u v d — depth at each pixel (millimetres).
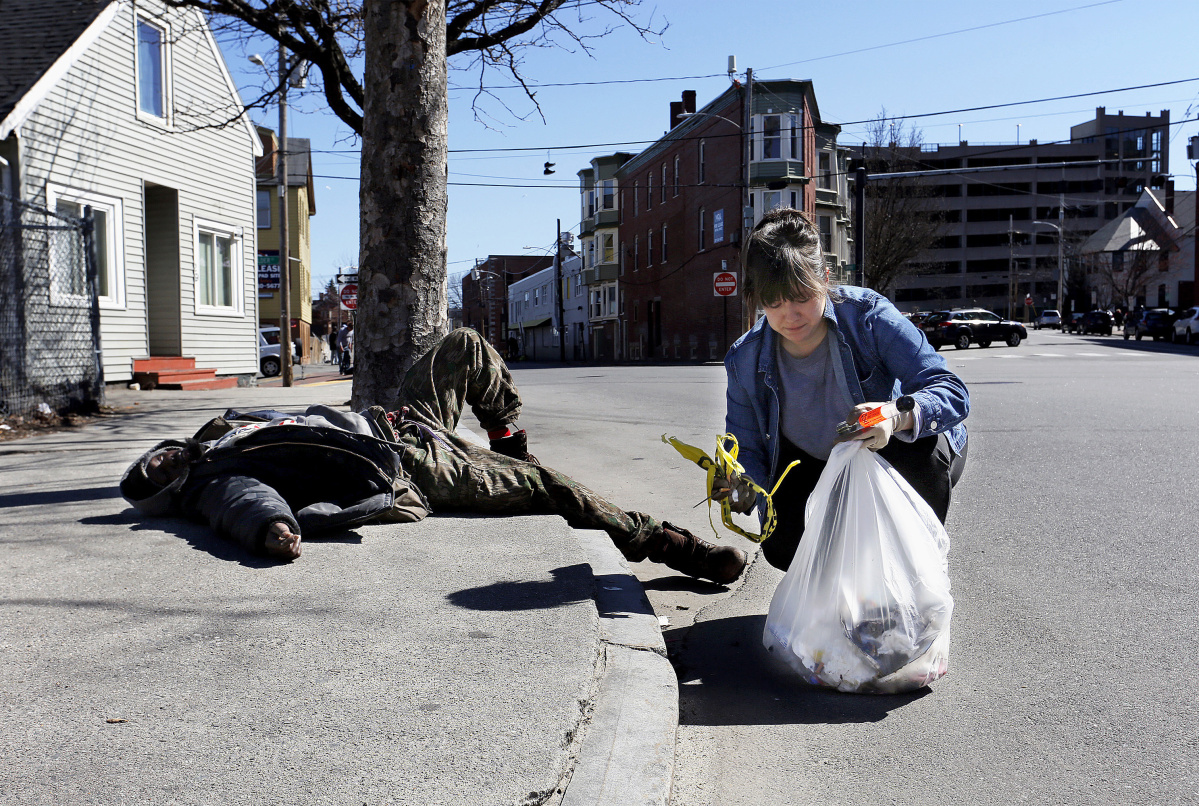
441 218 5934
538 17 10023
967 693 2760
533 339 77562
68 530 3926
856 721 2590
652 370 25875
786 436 3119
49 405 10094
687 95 45906
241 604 2922
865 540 2748
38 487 5301
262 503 3449
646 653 2766
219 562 3389
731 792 2201
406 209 5781
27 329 10031
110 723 2078
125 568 3314
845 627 2750
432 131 5828
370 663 2441
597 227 52969
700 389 16141
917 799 2141
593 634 2656
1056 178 105375
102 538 3758
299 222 43781
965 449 3172
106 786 1797
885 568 2730
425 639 2617
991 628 3334
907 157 50031
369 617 2803
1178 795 2117
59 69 12750
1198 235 54906
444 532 3861
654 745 2170
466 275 103625
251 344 19391
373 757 1923
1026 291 104688
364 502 3789
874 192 49250
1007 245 105062
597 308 57375
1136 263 66125
